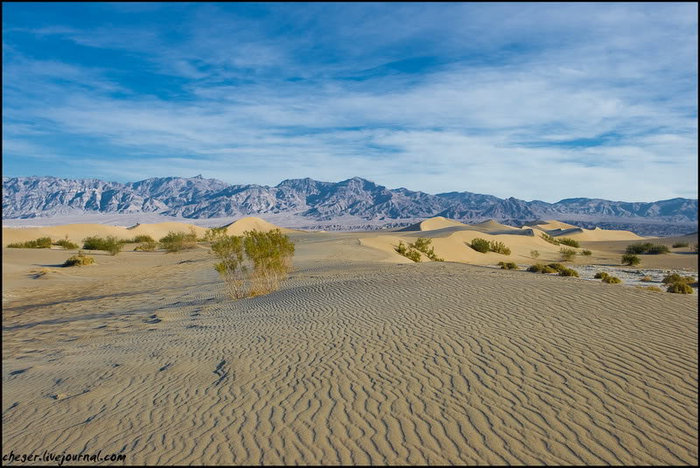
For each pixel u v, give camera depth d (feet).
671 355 24.56
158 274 103.09
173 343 34.42
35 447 18.08
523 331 29.66
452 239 224.94
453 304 38.93
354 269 78.89
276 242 74.28
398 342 28.76
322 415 18.97
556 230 499.92
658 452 15.60
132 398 22.79
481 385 21.25
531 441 16.37
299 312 41.50
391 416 18.54
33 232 261.03
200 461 15.99
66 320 53.06
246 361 27.32
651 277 112.78
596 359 24.16
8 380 28.86
